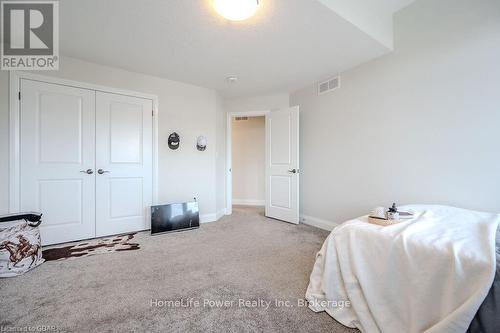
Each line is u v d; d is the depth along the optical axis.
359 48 2.26
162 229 2.89
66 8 1.68
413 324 1.00
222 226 3.24
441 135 1.96
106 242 2.54
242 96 3.91
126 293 1.53
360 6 1.94
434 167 2.00
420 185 2.10
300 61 2.55
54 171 2.43
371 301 1.14
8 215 2.03
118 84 2.77
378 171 2.45
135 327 1.21
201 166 3.44
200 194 3.44
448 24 1.91
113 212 2.77
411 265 1.04
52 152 2.41
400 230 1.21
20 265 1.80
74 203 2.54
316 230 3.05
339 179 2.91
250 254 2.22
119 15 1.76
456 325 0.83
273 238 2.71
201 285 1.64
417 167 2.12
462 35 1.83
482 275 0.85
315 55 2.41
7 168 2.20
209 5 1.64
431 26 2.01
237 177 5.31
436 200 1.99
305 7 1.66
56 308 1.37
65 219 2.49
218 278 1.75
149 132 2.99
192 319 1.28
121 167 2.81
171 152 3.17
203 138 3.37
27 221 1.94
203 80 3.16
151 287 1.61
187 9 1.68
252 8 1.58
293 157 3.42
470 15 1.79
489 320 0.81
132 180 2.88
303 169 3.48
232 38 2.08
